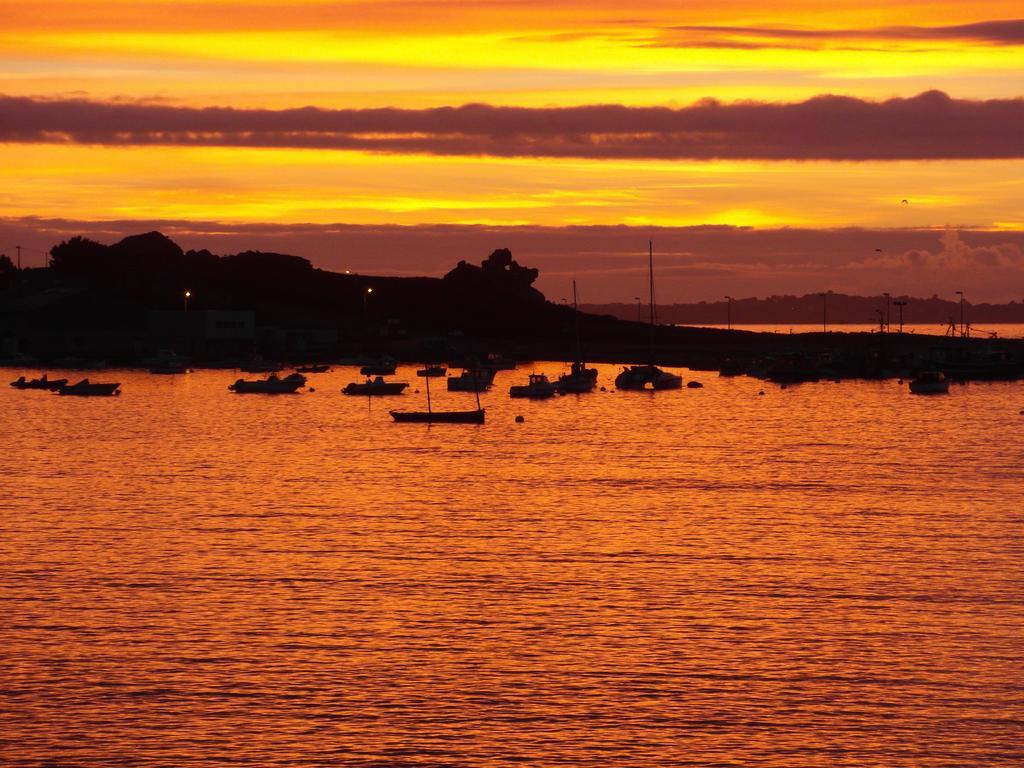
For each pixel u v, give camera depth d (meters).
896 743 118.62
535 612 158.62
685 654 142.12
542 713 125.62
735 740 119.56
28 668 136.88
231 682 133.38
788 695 129.75
